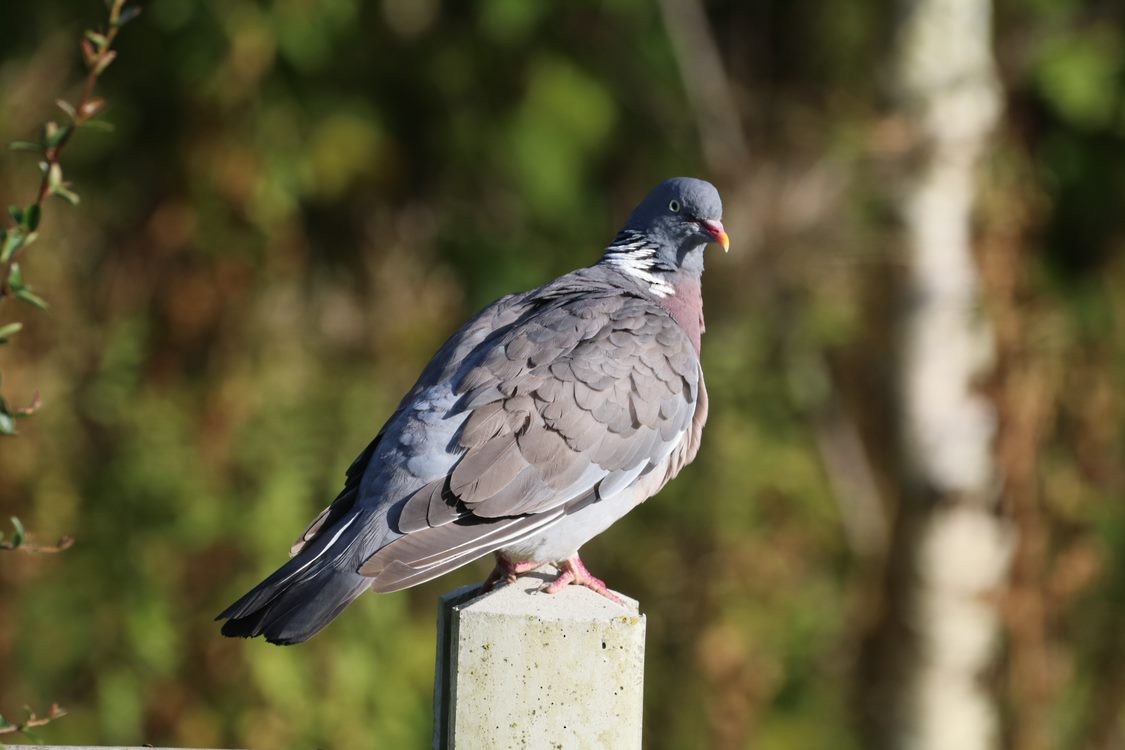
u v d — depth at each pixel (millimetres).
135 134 14109
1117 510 14789
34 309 11961
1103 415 14617
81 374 12500
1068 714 14742
